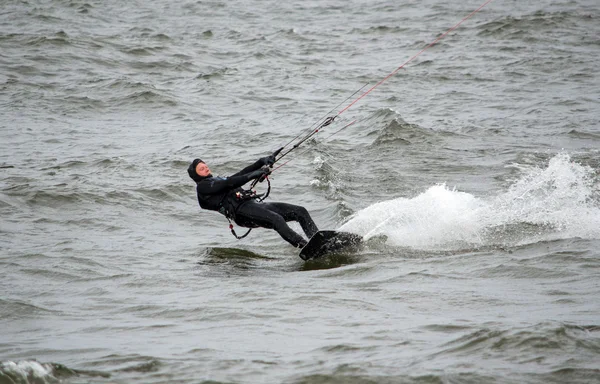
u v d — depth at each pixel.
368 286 31.55
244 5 142.00
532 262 33.09
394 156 59.75
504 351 22.81
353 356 23.25
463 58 101.44
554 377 21.00
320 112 76.19
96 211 46.94
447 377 21.14
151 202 49.38
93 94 81.75
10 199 47.75
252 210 38.38
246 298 30.59
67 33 108.50
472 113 74.00
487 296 29.14
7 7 125.25
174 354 24.02
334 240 36.78
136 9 133.50
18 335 26.98
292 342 24.98
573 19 122.81
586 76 89.88
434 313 27.53
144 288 32.97
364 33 119.50
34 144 64.00
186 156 60.38
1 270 35.50
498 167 55.72
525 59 98.75
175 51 104.38
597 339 23.44
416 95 83.06
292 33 118.69
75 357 24.05
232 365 22.80
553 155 58.34
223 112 77.00
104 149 62.91
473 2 142.88
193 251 40.03
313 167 56.28
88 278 34.56
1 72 89.00
